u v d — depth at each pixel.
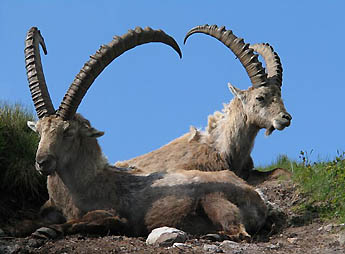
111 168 14.86
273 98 18.78
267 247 12.74
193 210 13.76
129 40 14.58
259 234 14.66
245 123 19.03
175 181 14.19
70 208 14.06
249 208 14.24
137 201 14.02
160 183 14.22
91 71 14.18
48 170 13.25
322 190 17.02
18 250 12.02
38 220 14.28
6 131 16.83
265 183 19.25
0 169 16.28
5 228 14.02
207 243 12.71
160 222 13.76
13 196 16.09
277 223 15.44
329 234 14.20
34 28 15.15
